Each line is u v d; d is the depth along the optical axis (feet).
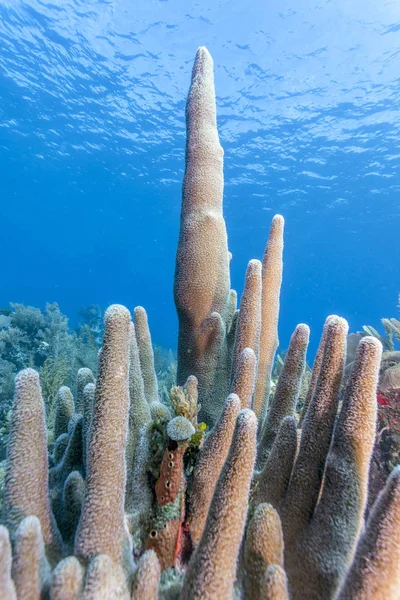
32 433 4.36
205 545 3.34
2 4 67.26
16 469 4.23
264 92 78.33
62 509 5.36
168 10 65.36
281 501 5.09
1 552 3.06
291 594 4.16
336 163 98.27
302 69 71.67
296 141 92.02
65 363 28.76
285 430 5.41
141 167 123.85
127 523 4.86
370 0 57.72
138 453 5.58
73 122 102.47
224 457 5.18
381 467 11.91
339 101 77.92
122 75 81.25
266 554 3.37
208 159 9.93
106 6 65.77
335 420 4.92
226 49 70.69
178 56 74.59
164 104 89.04
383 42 64.23
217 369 9.95
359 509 4.24
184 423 4.75
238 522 3.35
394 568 3.00
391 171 98.07
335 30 63.57
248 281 7.76
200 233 9.64
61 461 6.79
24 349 34.53
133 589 3.50
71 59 78.64
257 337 7.93
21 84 89.10
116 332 4.19
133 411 6.56
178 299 9.95
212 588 3.19
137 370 6.86
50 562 4.20
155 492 5.05
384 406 13.00
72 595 3.23
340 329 4.94
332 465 4.43
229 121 87.92
